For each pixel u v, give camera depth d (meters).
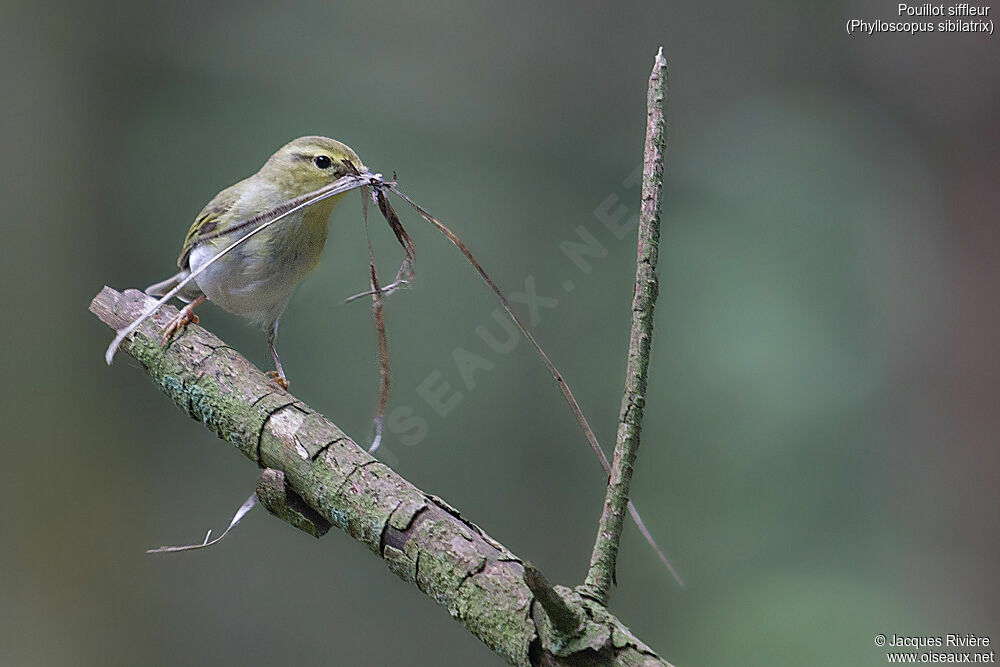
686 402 10.70
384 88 12.05
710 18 12.82
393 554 3.69
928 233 12.10
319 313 10.62
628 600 10.26
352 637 11.38
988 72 12.42
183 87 11.48
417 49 12.23
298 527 4.08
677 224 11.34
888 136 12.54
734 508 10.50
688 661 9.82
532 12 12.50
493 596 3.40
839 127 12.38
